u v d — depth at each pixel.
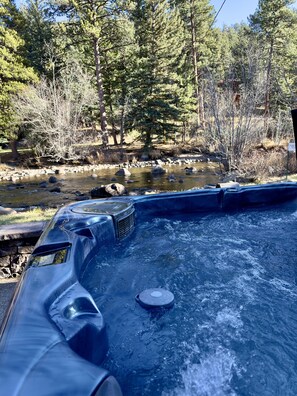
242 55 11.12
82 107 14.27
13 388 0.78
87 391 0.79
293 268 2.42
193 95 16.36
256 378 1.39
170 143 16.52
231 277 2.30
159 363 1.47
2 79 13.04
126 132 16.17
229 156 8.78
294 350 1.56
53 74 14.01
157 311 1.86
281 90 14.14
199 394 1.31
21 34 15.17
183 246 2.85
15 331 1.08
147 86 14.81
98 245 2.54
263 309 1.90
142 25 14.44
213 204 3.73
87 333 1.29
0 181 10.48
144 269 2.42
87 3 13.20
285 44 16.42
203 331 1.70
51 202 7.50
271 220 3.48
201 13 16.67
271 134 12.12
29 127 13.34
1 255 2.86
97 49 14.20
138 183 9.36
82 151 13.72
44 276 1.60
